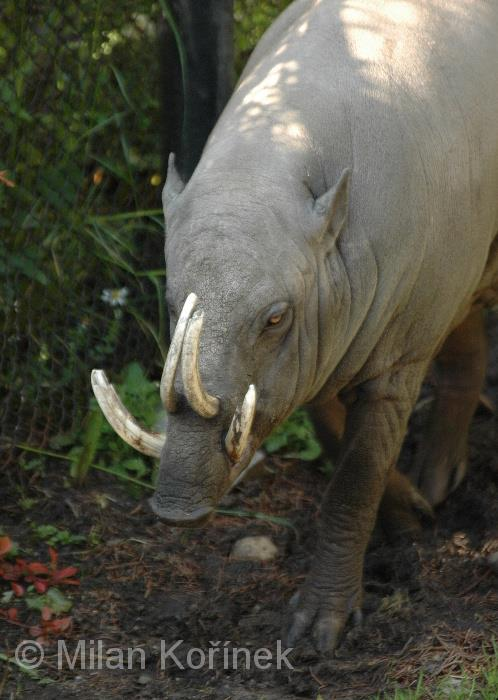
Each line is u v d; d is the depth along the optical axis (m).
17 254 10.34
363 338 7.82
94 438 9.93
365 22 8.15
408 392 8.34
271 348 7.08
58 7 10.34
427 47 8.18
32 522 9.57
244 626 8.49
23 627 8.39
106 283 10.96
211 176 7.26
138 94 11.12
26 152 10.39
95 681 7.82
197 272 6.89
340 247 7.51
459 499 10.10
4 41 10.20
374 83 7.82
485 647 7.80
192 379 6.47
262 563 9.36
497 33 8.78
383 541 9.60
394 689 7.48
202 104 10.45
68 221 10.61
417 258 7.88
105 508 9.88
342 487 8.30
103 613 8.66
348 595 8.38
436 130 7.98
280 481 10.59
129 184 11.12
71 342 10.70
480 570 8.97
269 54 8.29
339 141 7.59
